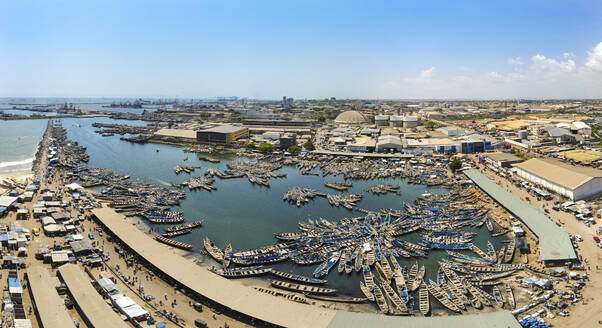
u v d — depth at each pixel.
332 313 78.38
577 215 129.62
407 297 88.19
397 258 110.25
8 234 114.31
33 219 133.75
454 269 102.38
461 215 143.12
